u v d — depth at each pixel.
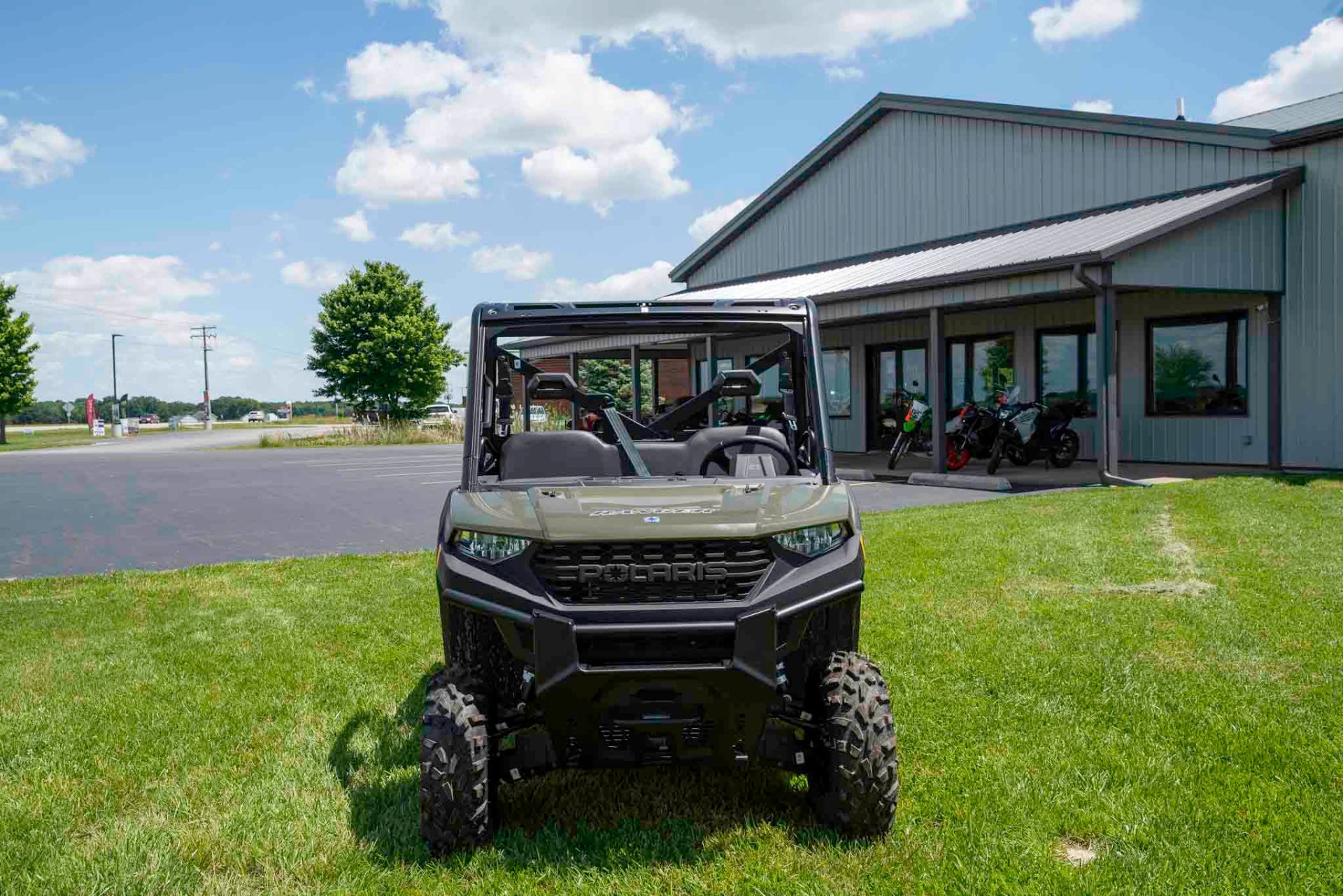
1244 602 6.73
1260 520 10.00
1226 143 15.74
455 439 41.31
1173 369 17.03
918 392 21.61
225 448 39.28
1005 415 15.91
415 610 7.51
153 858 3.60
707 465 4.74
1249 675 5.25
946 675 5.44
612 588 3.46
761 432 4.77
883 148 22.75
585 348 23.14
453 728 3.54
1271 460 15.49
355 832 3.82
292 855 3.63
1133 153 17.31
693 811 3.93
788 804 3.97
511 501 3.82
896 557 8.68
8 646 6.66
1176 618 6.41
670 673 3.33
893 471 17.30
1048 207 18.89
